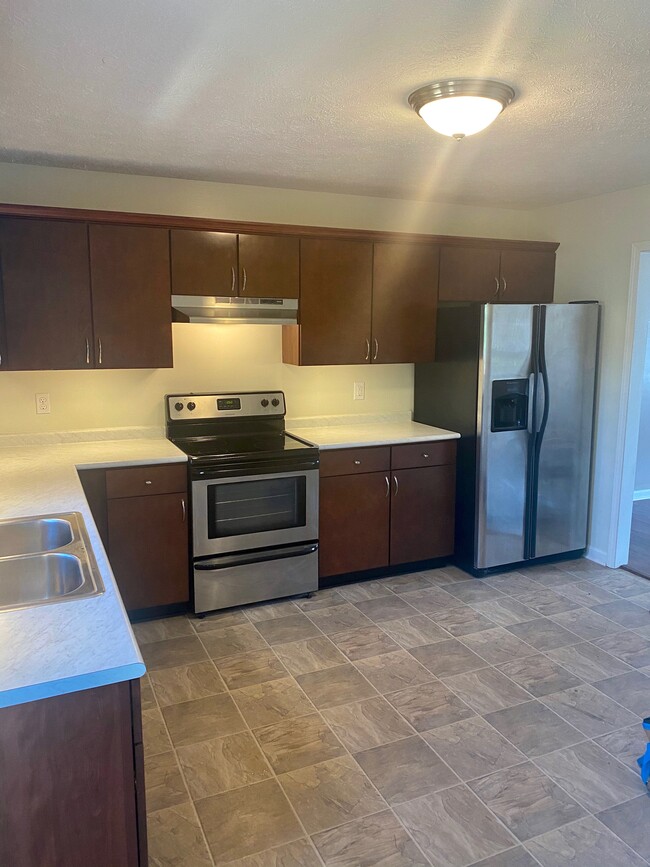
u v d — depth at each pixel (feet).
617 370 13.05
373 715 8.36
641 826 6.55
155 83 7.02
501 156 10.07
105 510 10.29
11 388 11.09
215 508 10.97
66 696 4.04
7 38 5.91
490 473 12.57
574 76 6.84
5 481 8.78
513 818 6.64
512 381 12.52
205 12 5.43
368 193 13.01
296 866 6.02
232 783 7.13
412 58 6.38
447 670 9.45
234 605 11.37
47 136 9.02
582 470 13.51
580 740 7.89
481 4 5.29
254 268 11.46
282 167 10.80
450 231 14.30
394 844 6.29
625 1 5.24
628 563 13.79
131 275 10.68
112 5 5.30
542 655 9.89
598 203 13.20
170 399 12.06
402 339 13.00
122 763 4.26
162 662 9.64
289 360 12.70
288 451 11.35
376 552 12.62
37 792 4.09
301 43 6.04
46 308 10.25
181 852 6.18
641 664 9.64
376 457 12.30
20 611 4.81
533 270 14.11
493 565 12.96
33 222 10.00
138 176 11.38
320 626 10.81
